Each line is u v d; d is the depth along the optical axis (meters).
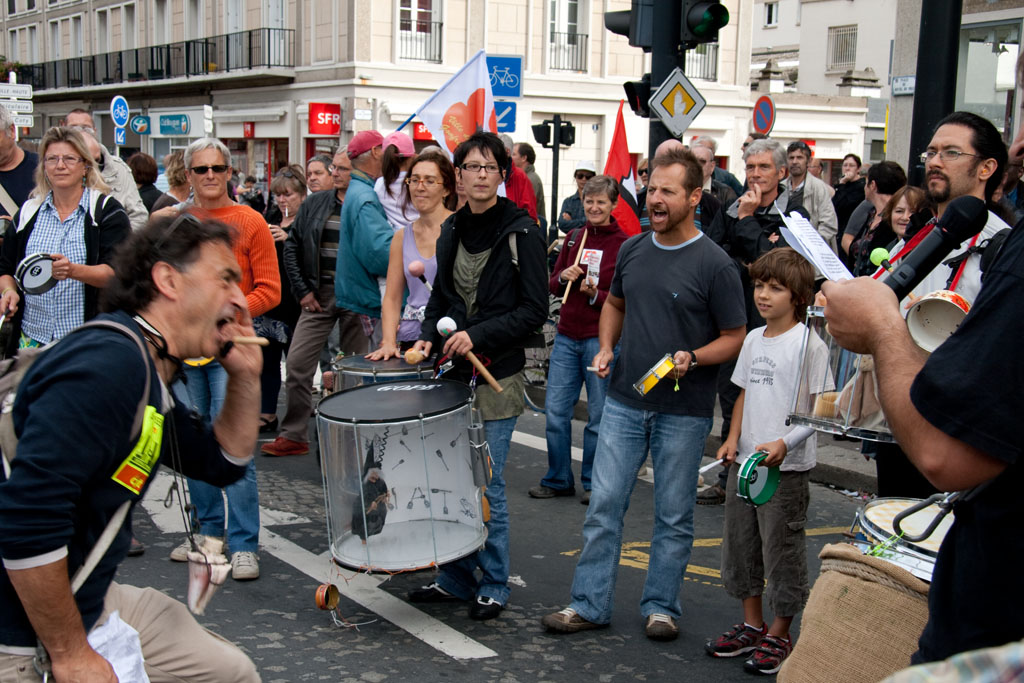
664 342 4.12
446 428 4.02
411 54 26.47
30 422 2.09
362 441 3.92
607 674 3.91
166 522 5.52
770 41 45.88
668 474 4.18
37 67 43.66
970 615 1.87
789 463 3.94
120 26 37.81
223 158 4.93
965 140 3.85
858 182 10.54
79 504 2.18
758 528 4.06
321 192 7.15
